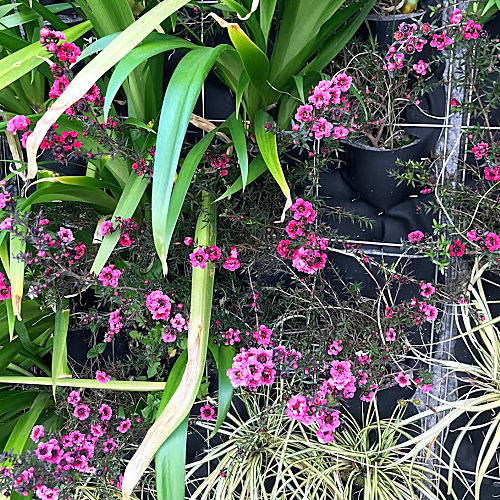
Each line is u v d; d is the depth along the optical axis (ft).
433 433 2.50
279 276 2.77
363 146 2.46
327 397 2.28
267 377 2.16
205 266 2.22
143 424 2.55
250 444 2.62
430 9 2.37
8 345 2.51
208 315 2.19
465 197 2.51
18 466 2.15
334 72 2.59
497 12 2.43
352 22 2.36
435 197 2.56
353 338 2.54
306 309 2.60
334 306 2.69
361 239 2.69
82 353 2.98
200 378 2.09
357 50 2.52
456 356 2.78
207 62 1.84
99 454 2.49
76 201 2.45
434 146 2.55
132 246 2.38
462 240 2.57
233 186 2.10
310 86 2.41
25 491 2.15
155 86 2.46
